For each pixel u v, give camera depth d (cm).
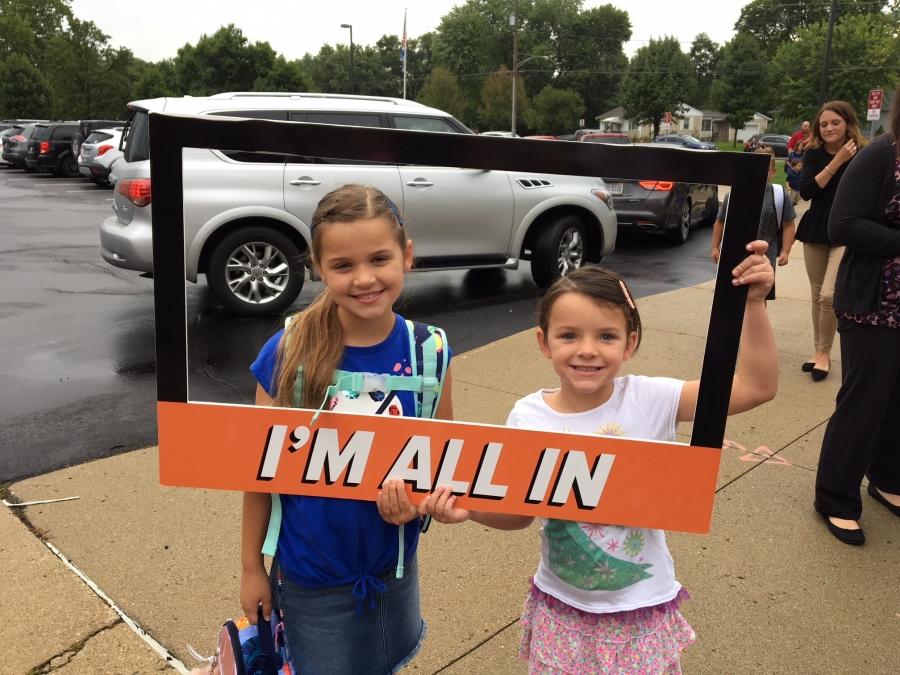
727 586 257
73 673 212
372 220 144
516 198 532
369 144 137
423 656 225
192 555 271
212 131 136
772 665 220
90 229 1225
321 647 157
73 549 274
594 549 158
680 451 149
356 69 9512
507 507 152
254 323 543
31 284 773
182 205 140
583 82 9375
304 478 151
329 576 154
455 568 268
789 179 1006
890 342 271
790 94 4281
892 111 264
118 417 405
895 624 237
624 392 166
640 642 161
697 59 9156
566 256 546
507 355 499
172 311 144
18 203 1611
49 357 517
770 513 304
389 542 156
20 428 388
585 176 138
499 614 244
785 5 8875
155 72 5231
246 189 527
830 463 288
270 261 562
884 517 304
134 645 223
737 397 151
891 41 4047
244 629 167
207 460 151
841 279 283
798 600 249
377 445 150
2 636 224
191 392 342
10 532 280
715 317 144
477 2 9106
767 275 139
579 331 156
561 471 150
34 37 6500
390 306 157
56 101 5012
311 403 151
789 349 524
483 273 766
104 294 728
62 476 330
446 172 508
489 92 6500
